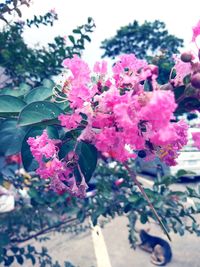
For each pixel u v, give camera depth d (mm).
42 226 3953
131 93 1129
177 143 1279
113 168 4043
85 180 1395
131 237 4379
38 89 1598
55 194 3648
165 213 3375
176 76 1213
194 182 10141
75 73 1231
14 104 1509
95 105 1229
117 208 3676
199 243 6418
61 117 1245
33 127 1451
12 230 3785
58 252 6023
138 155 1305
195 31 1192
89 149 1395
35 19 4086
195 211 3471
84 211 3734
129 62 1277
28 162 1451
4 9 3346
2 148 1487
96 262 5848
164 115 1030
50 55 3775
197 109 1180
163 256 5762
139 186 1231
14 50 3852
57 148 1380
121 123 1084
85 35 3814
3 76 4262
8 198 4379
